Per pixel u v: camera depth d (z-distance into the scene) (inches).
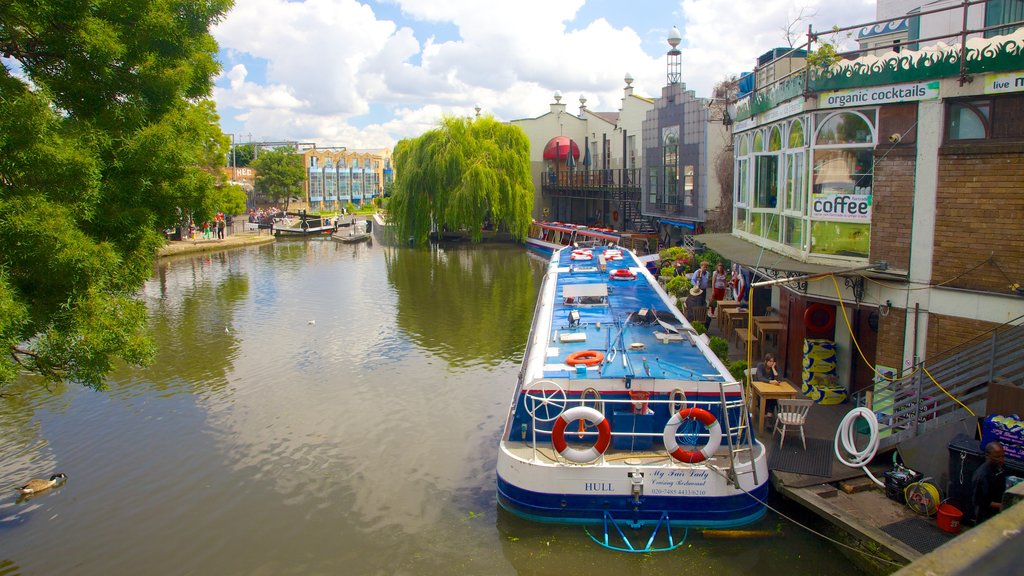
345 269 1536.7
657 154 1528.1
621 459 398.6
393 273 1469.0
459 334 912.9
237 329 950.4
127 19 415.8
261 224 2463.1
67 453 542.6
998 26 394.0
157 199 444.5
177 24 441.4
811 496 375.2
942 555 73.7
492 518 428.8
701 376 427.8
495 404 641.6
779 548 373.7
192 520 437.7
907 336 434.6
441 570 375.6
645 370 437.7
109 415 622.5
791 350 550.9
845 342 513.7
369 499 460.4
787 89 519.2
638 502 384.2
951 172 410.6
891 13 725.9
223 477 497.7
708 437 413.4
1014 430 330.3
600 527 391.9
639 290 679.1
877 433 390.9
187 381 719.1
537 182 2262.6
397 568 378.6
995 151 392.5
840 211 472.7
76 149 355.9
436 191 1854.1
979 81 397.7
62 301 367.6
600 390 422.3
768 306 740.0
